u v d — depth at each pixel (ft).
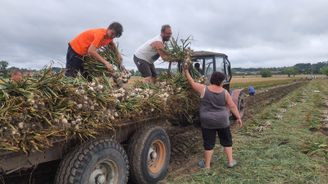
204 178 19.34
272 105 55.72
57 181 14.06
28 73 13.78
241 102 39.78
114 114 15.96
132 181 18.62
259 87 138.51
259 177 19.39
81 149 14.42
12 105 11.89
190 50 24.40
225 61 35.68
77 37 20.75
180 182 19.03
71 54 20.77
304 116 42.63
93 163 14.56
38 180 16.29
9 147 11.32
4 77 13.16
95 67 20.34
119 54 21.84
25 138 11.96
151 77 24.54
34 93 12.67
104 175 15.80
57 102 13.64
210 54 32.83
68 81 14.67
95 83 16.08
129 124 17.74
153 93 19.30
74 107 14.05
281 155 23.15
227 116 21.42
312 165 21.16
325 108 55.36
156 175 19.07
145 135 18.34
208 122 21.12
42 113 12.82
